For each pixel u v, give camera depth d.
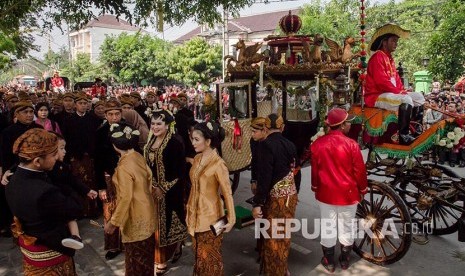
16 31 6.98
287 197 3.71
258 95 5.74
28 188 2.31
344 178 3.91
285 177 3.70
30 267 2.48
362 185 3.99
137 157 3.44
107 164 4.30
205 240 3.42
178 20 9.60
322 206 4.07
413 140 4.25
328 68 4.68
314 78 4.72
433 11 24.66
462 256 4.48
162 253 4.00
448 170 5.11
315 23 21.58
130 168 3.34
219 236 3.45
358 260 4.41
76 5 8.87
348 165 3.90
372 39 4.77
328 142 3.95
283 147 3.69
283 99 5.40
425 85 17.31
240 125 5.43
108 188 4.41
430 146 4.11
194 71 31.11
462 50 14.07
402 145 4.32
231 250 4.68
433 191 4.36
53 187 2.36
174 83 34.59
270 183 3.68
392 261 4.13
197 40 31.33
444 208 5.00
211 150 3.44
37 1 8.27
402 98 4.22
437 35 14.68
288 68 4.95
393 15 25.03
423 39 23.20
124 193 3.30
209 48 31.55
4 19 6.17
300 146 5.24
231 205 3.37
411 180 4.64
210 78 31.39
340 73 4.71
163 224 3.95
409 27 23.75
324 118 4.64
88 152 5.55
